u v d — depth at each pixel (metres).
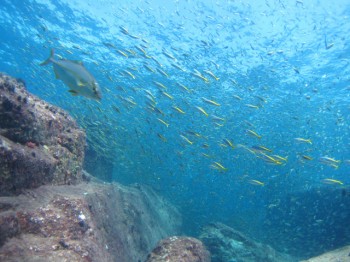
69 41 24.41
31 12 21.19
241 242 11.04
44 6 20.50
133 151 17.23
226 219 19.23
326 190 13.02
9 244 2.84
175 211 14.75
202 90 21.34
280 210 15.14
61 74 4.36
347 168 48.78
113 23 21.75
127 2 19.73
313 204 13.38
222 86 22.81
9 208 3.17
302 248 13.53
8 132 3.76
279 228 15.03
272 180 17.94
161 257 5.28
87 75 4.23
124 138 15.91
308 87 25.27
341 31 19.89
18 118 3.89
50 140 4.92
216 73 22.38
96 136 13.52
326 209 12.78
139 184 13.63
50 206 3.68
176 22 20.78
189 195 22.31
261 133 24.62
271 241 15.30
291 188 16.81
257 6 19.19
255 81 23.75
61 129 5.39
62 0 19.89
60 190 4.34
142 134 16.44
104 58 24.95
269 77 23.86
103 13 20.94
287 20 19.88
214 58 21.89
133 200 10.04
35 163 3.87
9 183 3.39
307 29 20.31
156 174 19.95
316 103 27.25
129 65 24.66
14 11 21.45
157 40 22.88
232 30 20.78
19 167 3.53
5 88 3.86
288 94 26.19
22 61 28.50
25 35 24.31
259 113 25.31
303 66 23.41
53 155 4.72
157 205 12.91
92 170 12.94
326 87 25.19
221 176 21.56
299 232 13.80
